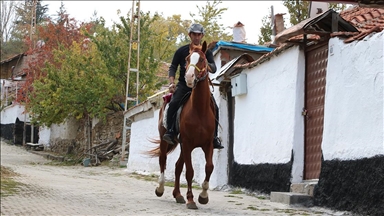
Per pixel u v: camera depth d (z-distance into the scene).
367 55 8.28
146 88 27.09
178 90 9.36
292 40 10.36
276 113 11.21
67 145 32.16
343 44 8.95
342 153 8.72
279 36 10.13
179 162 9.88
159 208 8.94
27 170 20.77
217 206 9.39
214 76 14.52
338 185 8.75
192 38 9.02
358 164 8.28
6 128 46.03
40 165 25.89
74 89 26.67
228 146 13.70
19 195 11.66
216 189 13.38
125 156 24.44
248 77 12.63
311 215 8.31
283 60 11.03
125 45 26.80
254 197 11.29
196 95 8.62
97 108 25.88
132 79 26.45
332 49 9.24
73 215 8.32
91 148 26.31
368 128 8.12
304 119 10.46
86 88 25.91
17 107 42.12
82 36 39.56
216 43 14.70
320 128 9.95
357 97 8.46
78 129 30.81
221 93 13.84
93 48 30.42
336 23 9.30
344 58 8.89
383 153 7.73
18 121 42.06
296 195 9.43
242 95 12.91
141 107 19.69
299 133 10.47
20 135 41.94
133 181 16.25
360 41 8.48
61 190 12.71
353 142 8.47
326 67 9.79
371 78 8.14
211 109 9.05
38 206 9.69
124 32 27.44
